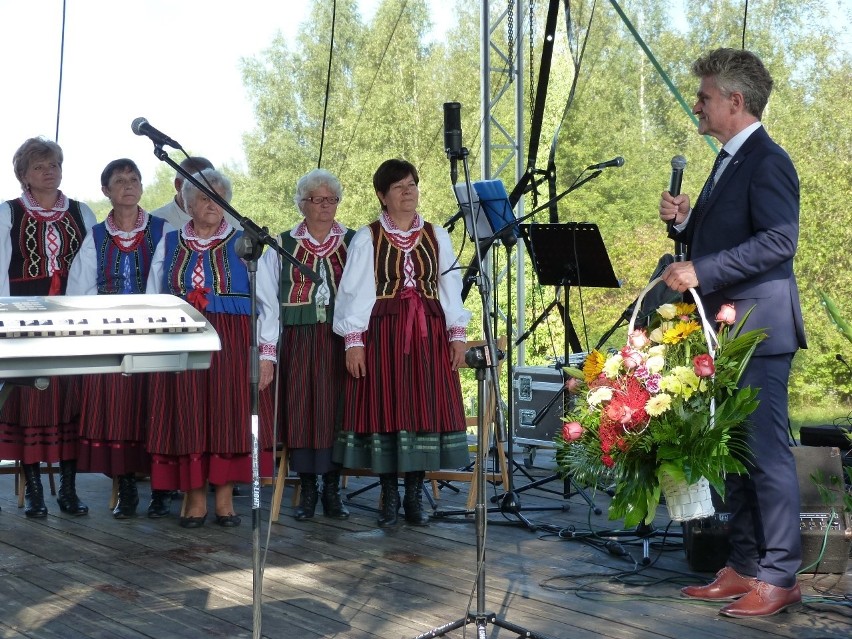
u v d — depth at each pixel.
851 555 3.94
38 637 3.11
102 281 4.65
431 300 4.52
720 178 3.32
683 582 3.65
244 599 3.47
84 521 4.68
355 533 4.45
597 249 4.79
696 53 14.63
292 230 4.65
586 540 4.28
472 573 3.79
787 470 3.23
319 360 4.58
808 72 12.94
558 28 15.71
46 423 4.70
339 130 20.20
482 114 6.62
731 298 3.28
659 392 3.10
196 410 4.46
